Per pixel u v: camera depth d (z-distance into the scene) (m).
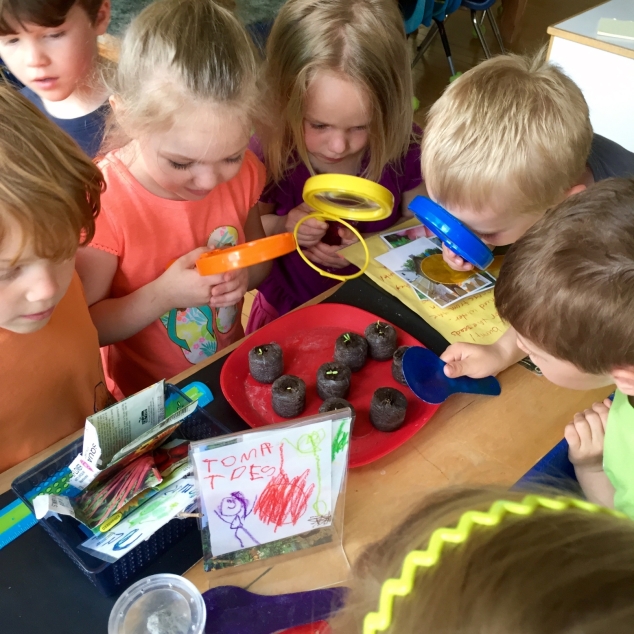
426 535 0.34
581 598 0.27
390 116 1.05
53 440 0.82
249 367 0.83
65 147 0.60
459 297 0.95
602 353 0.58
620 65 1.84
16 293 0.59
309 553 0.61
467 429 0.75
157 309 0.95
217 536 0.57
